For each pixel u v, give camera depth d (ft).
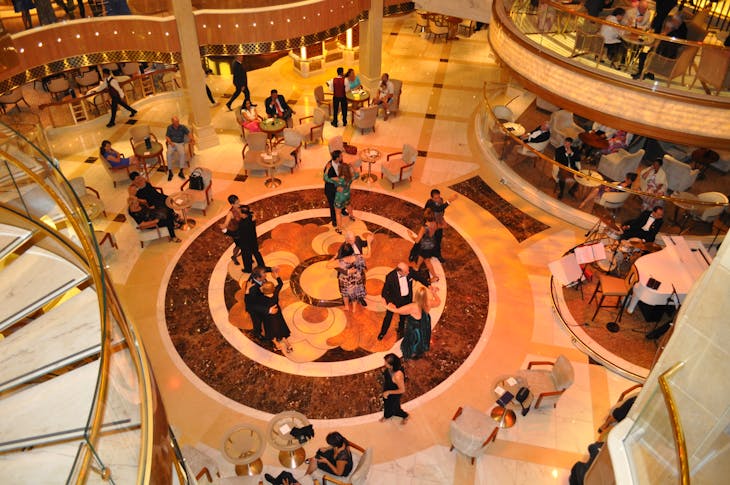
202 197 40.04
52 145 47.37
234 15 44.62
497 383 29.76
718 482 14.05
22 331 17.39
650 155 47.65
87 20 42.34
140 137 45.55
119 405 12.60
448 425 29.30
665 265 32.58
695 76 34.68
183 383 30.91
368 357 32.27
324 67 59.16
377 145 48.29
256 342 32.94
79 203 14.16
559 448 28.50
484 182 44.73
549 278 37.11
